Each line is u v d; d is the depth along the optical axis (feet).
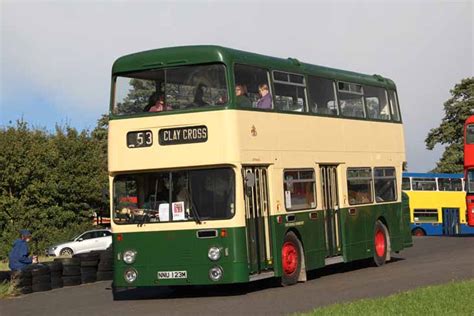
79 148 169.89
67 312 48.98
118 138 53.42
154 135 52.37
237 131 51.11
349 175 66.54
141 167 52.54
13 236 155.84
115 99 53.98
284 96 57.98
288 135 57.62
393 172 75.31
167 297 55.31
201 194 51.21
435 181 167.73
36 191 161.99
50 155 164.66
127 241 52.85
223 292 55.88
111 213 53.57
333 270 69.46
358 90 69.97
